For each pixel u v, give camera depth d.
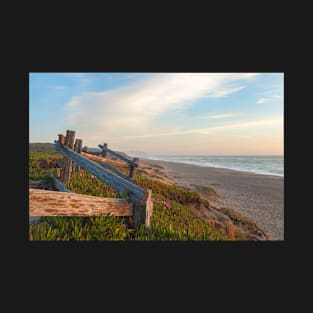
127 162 10.14
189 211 8.45
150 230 4.09
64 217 4.01
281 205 12.44
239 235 8.04
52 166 10.15
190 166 44.62
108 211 3.78
